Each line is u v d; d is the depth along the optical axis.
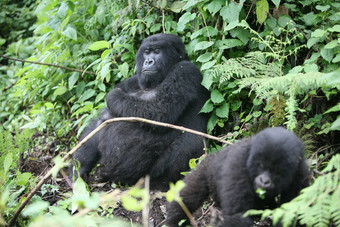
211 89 7.34
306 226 4.18
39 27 9.62
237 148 4.40
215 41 7.39
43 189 6.61
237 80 6.96
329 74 5.13
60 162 4.61
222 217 4.43
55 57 9.21
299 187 4.29
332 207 3.65
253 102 6.75
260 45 7.13
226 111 7.05
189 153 6.77
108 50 8.16
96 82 8.51
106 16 9.20
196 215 5.66
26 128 8.30
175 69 7.02
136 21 8.37
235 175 4.15
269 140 3.92
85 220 3.56
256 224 5.27
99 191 6.96
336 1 7.35
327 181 3.86
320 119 6.49
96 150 7.15
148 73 7.12
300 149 4.00
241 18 7.52
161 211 6.12
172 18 8.34
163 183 6.83
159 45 7.20
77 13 9.55
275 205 4.57
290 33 7.25
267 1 7.61
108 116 7.19
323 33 6.28
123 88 7.66
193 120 7.06
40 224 3.19
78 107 8.55
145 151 6.71
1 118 9.94
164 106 6.68
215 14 7.61
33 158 7.89
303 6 7.36
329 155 5.86
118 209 6.18
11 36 12.57
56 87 8.64
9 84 10.67
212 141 7.26
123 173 6.82
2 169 6.55
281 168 3.84
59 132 8.38
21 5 13.87
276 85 5.66
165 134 6.76
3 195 4.50
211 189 4.68
